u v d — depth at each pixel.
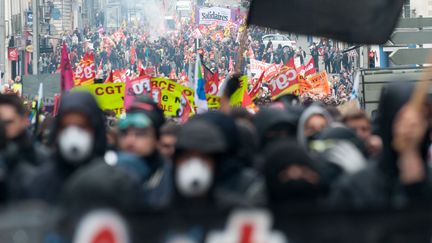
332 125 13.55
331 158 10.81
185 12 159.50
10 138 12.11
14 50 86.94
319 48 91.25
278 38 104.62
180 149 9.18
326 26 14.60
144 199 9.76
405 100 9.04
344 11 14.55
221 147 9.15
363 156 12.87
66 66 20.30
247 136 12.02
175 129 13.55
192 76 33.00
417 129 8.73
